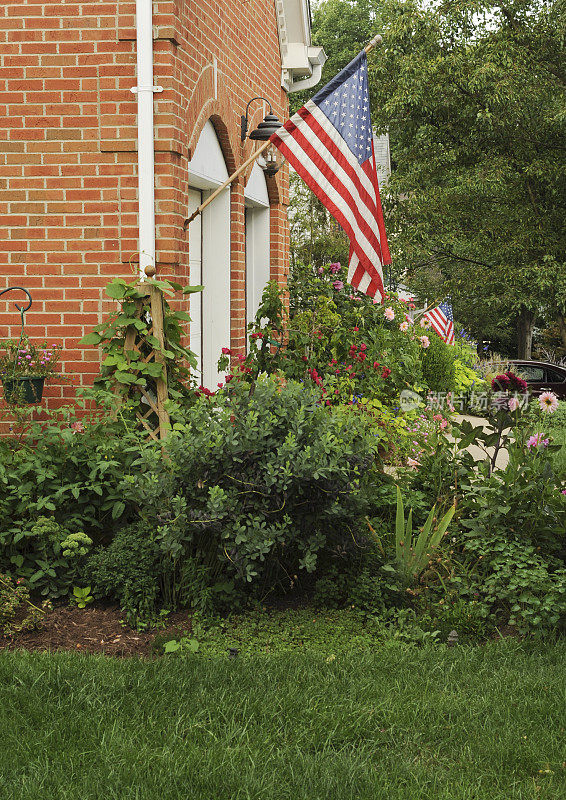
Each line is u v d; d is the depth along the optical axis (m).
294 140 7.09
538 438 6.34
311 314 9.23
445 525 5.88
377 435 6.20
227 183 7.30
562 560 5.99
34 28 6.80
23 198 6.92
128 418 6.42
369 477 6.78
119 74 6.79
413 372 10.73
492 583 5.62
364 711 4.20
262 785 3.53
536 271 23.42
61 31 6.79
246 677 4.52
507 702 4.39
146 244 6.84
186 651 4.94
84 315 6.97
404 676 4.69
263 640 5.13
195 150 7.91
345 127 7.19
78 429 6.32
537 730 4.11
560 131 23.14
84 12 6.77
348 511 5.54
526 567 5.70
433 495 6.79
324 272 11.23
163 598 5.65
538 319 41.53
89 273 6.94
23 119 6.87
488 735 4.05
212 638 5.14
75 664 4.60
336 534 5.60
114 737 3.86
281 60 11.95
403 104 23.56
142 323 6.43
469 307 30.69
